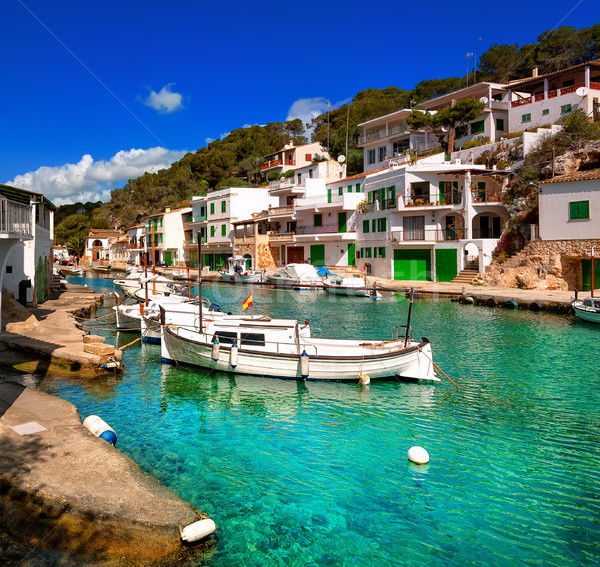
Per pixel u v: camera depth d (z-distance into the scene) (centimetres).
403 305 3475
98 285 5838
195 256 7619
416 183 4519
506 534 834
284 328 1788
